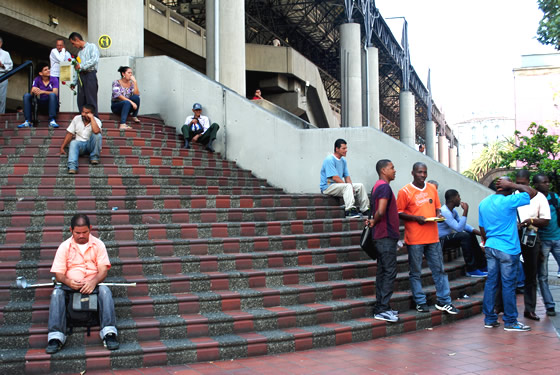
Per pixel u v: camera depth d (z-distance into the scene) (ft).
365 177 31.58
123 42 38.65
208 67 56.54
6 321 16.11
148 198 23.57
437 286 21.35
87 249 16.02
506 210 20.21
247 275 19.38
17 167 25.40
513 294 20.21
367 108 106.32
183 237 21.18
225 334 17.12
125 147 29.27
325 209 26.55
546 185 22.93
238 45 57.67
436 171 31.12
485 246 20.88
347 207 26.73
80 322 15.72
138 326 16.25
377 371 15.07
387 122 227.81
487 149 240.73
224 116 34.65
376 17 116.67
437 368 15.35
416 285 20.92
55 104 30.25
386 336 19.21
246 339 16.52
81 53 30.73
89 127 26.16
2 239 19.38
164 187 25.39
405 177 31.12
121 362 15.26
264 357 16.51
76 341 15.79
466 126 504.02
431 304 22.18
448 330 20.34
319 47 135.03
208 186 26.86
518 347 17.70
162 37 76.23
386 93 182.09
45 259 18.67
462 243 27.32
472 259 27.30
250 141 33.91
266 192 29.99
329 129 32.24
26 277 17.76
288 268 20.68
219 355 16.14
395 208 19.60
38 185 23.66
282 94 97.66
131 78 32.65
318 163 32.35
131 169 27.04
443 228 27.22
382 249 19.34
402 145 31.24
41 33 62.49
